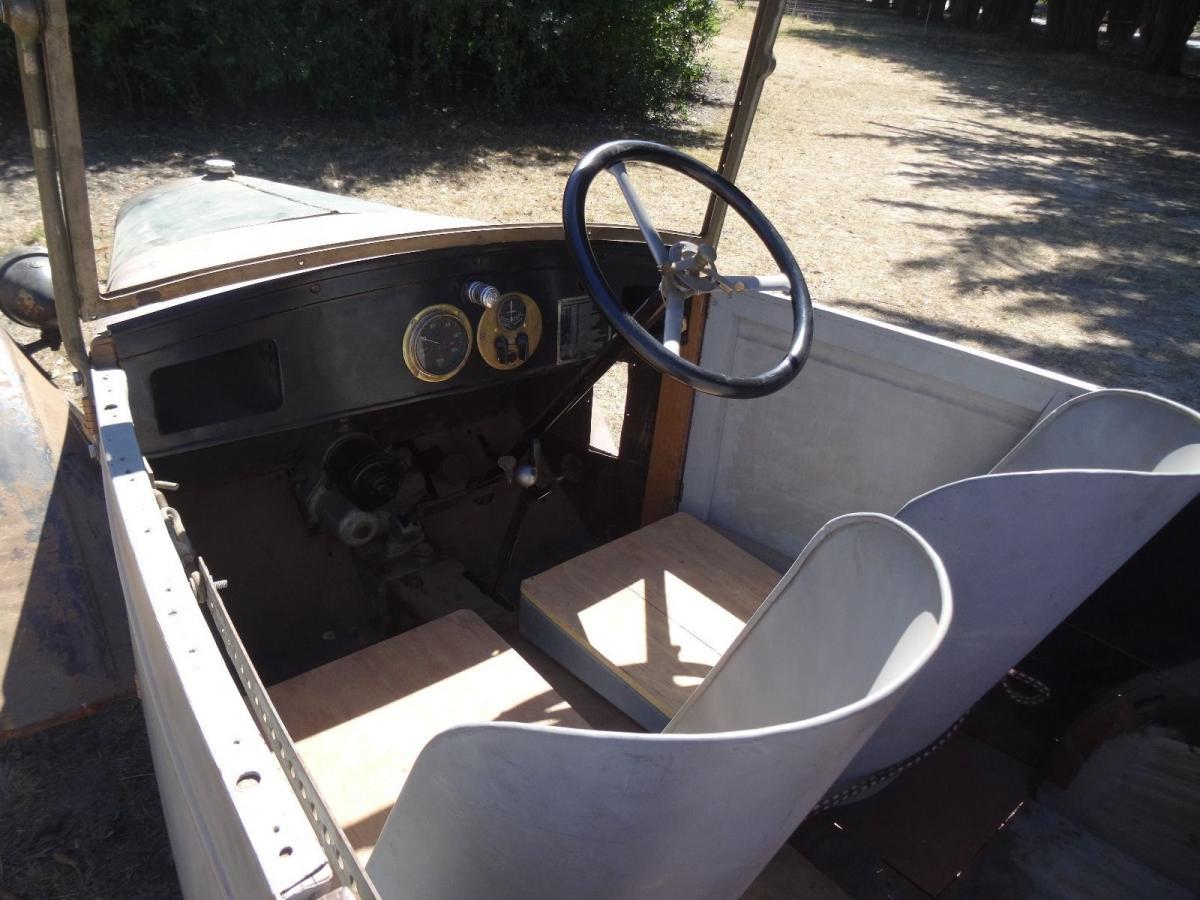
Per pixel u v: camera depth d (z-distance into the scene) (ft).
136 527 3.79
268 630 7.06
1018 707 5.73
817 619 3.67
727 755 2.58
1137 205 29.81
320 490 6.94
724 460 7.34
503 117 31.37
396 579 7.30
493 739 2.68
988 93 51.31
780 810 2.99
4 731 6.22
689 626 6.23
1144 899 4.75
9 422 7.11
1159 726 4.68
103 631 6.64
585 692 6.23
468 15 30.01
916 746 4.97
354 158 25.32
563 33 30.89
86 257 4.81
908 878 4.79
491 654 5.81
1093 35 73.15
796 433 6.79
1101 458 5.18
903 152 34.88
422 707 5.37
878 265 22.06
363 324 5.88
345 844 2.64
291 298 5.54
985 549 4.36
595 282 4.94
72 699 6.41
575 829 2.85
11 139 22.90
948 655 4.57
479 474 8.48
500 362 6.53
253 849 2.44
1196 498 4.76
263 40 25.91
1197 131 44.29
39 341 8.53
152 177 21.53
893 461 6.31
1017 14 84.53
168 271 6.14
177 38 25.58
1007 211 27.91
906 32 79.77
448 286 6.13
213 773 2.85
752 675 3.93
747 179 28.76
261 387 6.17
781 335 6.66
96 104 25.93
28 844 6.50
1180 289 21.98
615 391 14.51
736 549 7.10
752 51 6.24
